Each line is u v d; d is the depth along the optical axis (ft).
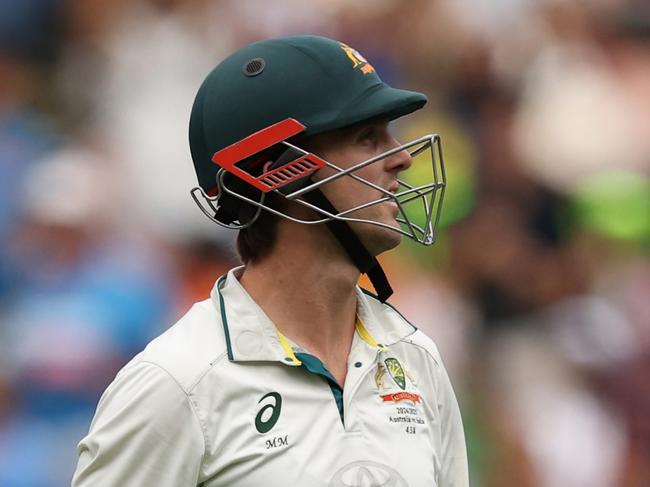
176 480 31.17
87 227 89.86
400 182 35.12
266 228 34.04
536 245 98.32
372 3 106.73
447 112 103.81
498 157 102.27
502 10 107.55
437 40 105.91
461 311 91.97
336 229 33.22
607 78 108.37
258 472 30.96
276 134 32.83
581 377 90.99
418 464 32.55
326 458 31.40
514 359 90.84
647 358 93.45
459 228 96.43
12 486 78.59
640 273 98.68
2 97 100.12
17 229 89.56
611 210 101.24
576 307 95.40
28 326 83.35
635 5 114.01
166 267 89.15
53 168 92.68
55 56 103.19
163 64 99.81
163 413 31.27
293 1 105.09
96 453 31.55
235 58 34.30
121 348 83.25
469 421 86.53
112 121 97.76
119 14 102.83
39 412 80.84
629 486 87.35
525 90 105.81
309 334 33.68
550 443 86.53
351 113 32.96
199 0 102.83
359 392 32.96
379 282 35.12
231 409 31.60
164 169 93.40
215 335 32.78
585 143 104.37
